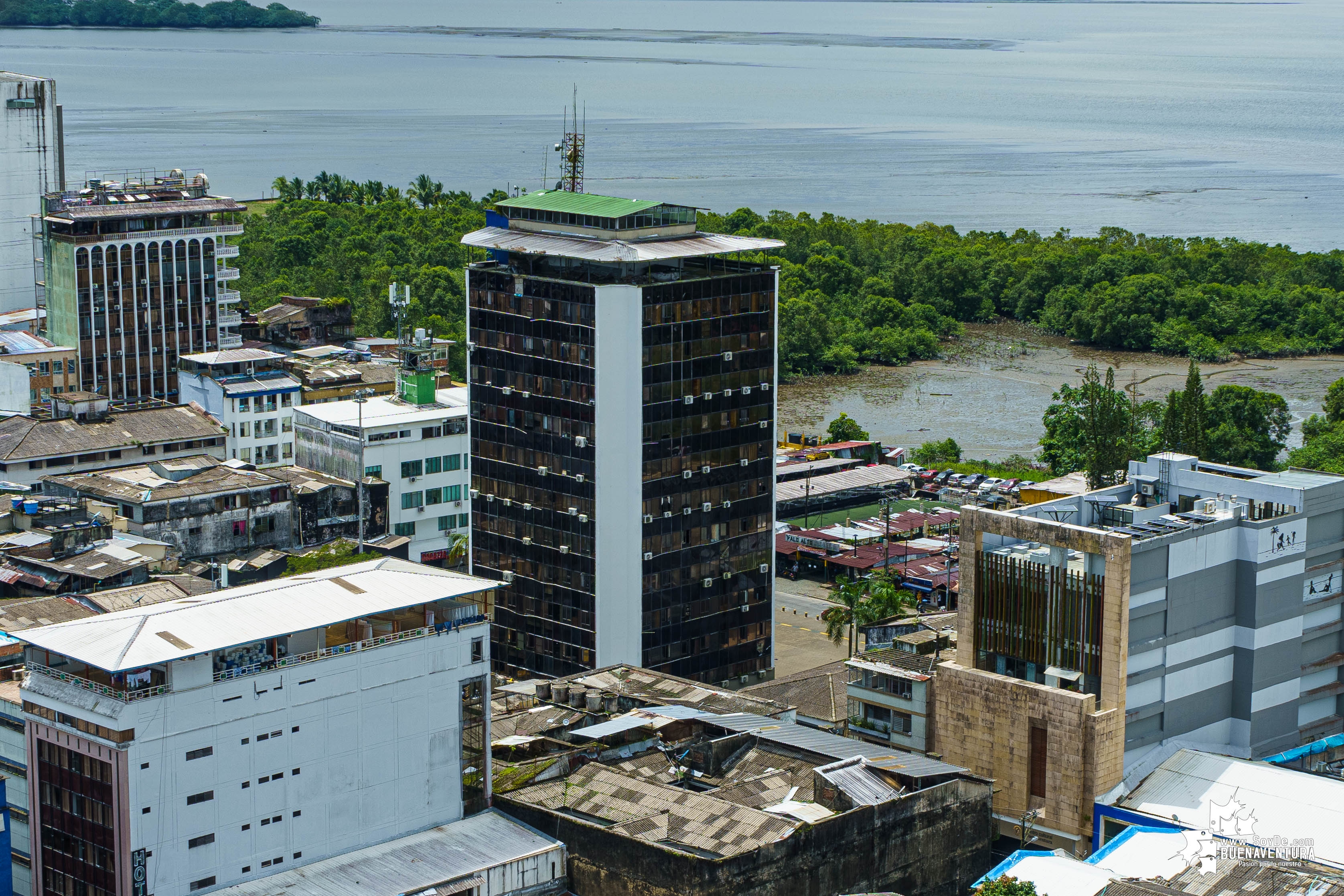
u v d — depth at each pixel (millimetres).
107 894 149375
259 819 153625
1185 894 155375
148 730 145125
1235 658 199250
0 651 191625
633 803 168500
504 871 156875
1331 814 178000
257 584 173875
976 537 190750
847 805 166125
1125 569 179375
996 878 162000
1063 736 181625
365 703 159125
